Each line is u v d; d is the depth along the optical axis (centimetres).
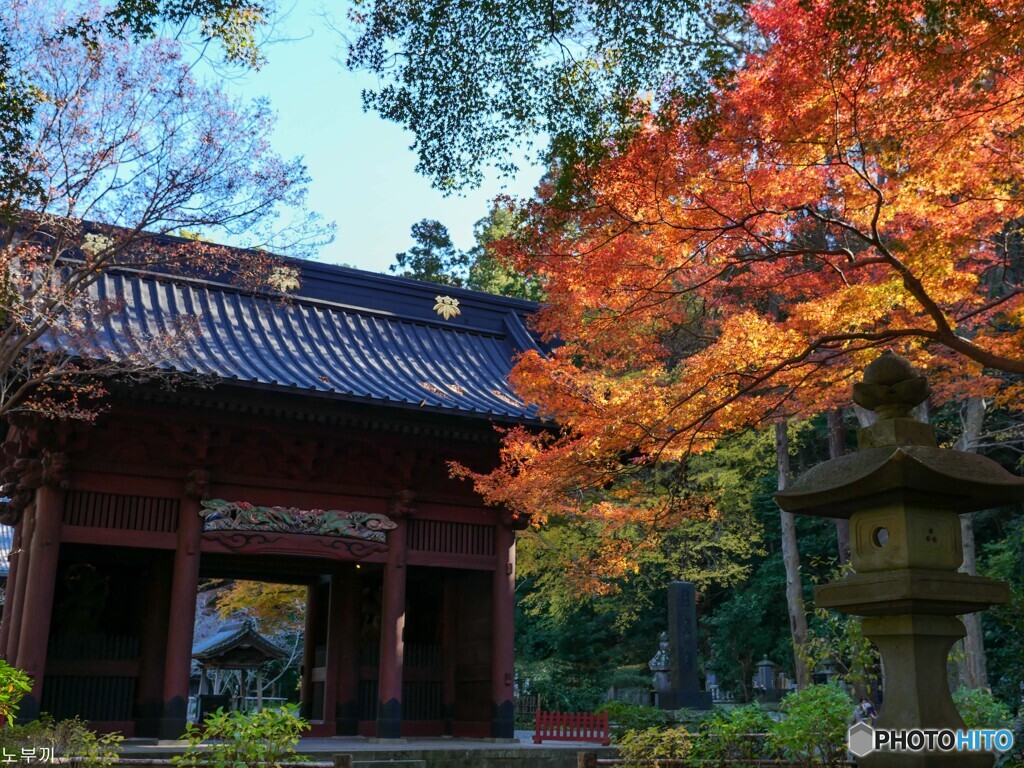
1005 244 1402
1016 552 2400
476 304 2294
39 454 1584
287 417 1678
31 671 1454
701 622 3847
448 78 930
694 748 974
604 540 1664
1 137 1091
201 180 1434
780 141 968
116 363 1427
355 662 1989
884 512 611
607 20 885
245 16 926
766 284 1359
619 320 1162
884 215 1102
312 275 2105
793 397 1380
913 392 630
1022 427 2584
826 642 1232
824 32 886
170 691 1553
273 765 862
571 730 1869
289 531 1738
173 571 1688
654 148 948
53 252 1495
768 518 3747
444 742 1798
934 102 923
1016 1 827
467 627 2025
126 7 905
